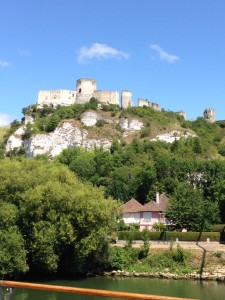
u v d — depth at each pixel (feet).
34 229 146.30
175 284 143.33
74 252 157.38
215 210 228.43
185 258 169.17
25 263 144.46
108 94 637.71
